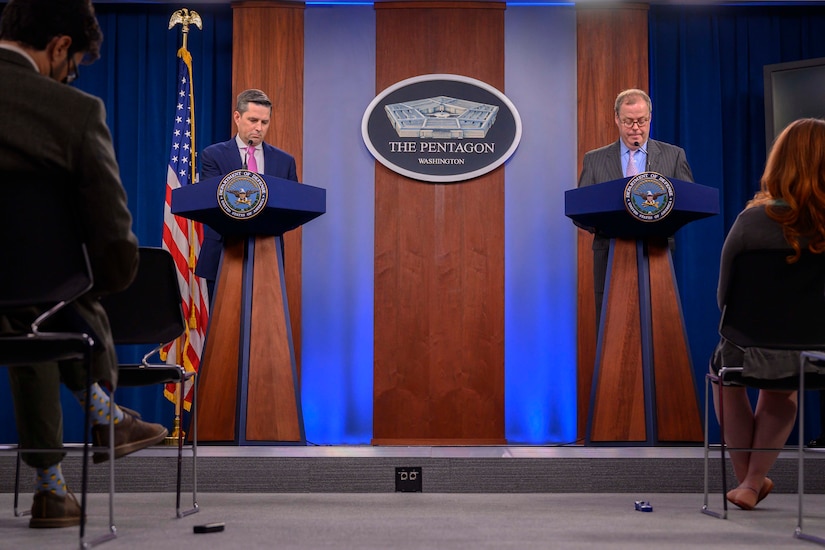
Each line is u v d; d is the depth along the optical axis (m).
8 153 2.02
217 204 3.77
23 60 2.13
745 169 5.89
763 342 2.62
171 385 5.19
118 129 5.81
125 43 5.85
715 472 3.55
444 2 5.80
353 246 5.74
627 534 2.38
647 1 5.81
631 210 3.75
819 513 2.94
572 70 5.82
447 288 5.69
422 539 2.25
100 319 2.23
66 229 1.99
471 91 5.76
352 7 5.83
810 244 2.57
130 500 3.24
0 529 2.44
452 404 5.64
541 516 2.80
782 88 5.52
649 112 4.60
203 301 5.42
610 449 3.79
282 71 5.78
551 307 5.71
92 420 2.50
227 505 3.09
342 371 5.69
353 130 5.78
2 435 5.60
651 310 3.99
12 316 2.16
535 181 5.76
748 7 5.93
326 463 3.54
